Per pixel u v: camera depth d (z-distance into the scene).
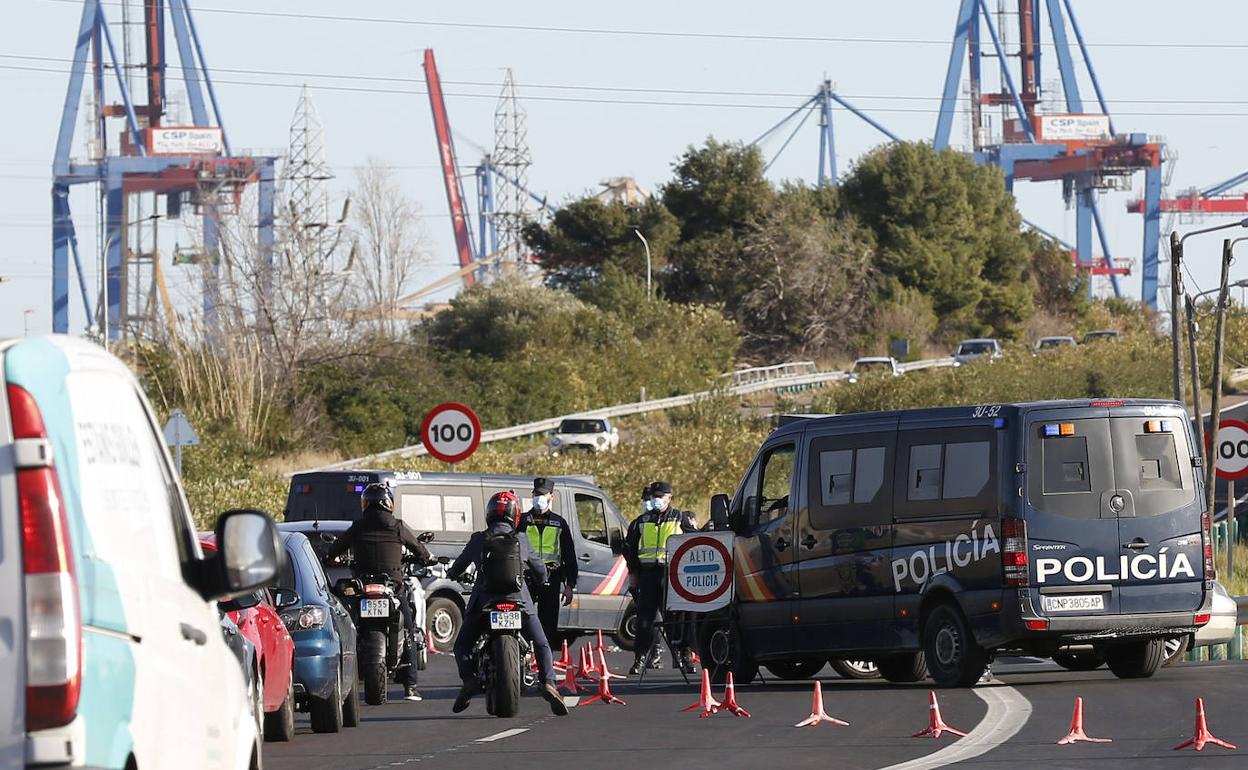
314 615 49.53
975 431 58.84
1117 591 57.72
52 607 16.09
